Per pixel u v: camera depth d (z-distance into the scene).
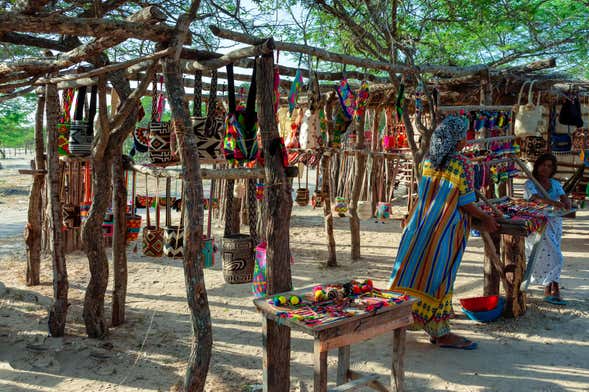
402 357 3.22
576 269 7.00
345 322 2.75
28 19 2.57
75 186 7.39
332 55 4.04
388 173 11.84
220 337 4.64
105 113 4.09
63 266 4.45
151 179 21.39
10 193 16.62
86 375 3.83
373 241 9.18
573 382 3.73
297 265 7.44
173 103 3.09
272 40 3.07
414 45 6.48
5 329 4.56
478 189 4.83
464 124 4.15
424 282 4.25
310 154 6.52
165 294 5.96
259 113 3.27
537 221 4.41
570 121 7.23
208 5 4.91
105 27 2.81
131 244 8.66
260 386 3.40
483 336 4.62
